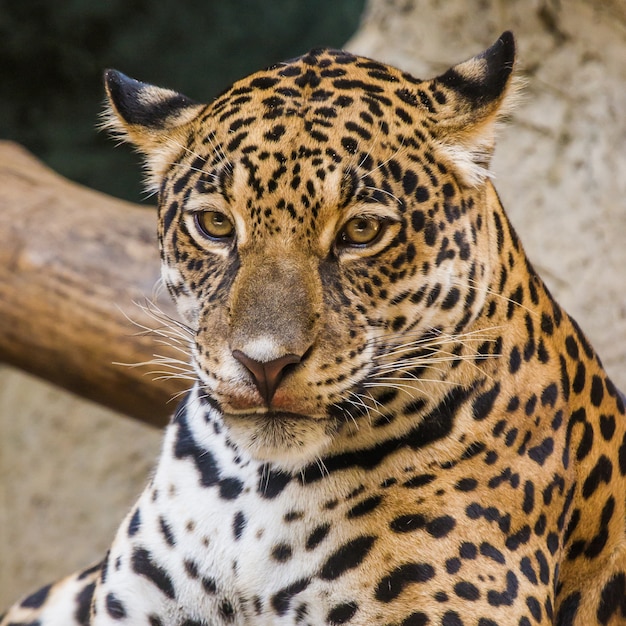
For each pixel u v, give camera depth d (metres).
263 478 7.76
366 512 7.64
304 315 6.91
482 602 7.46
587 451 8.37
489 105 7.43
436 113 7.46
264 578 7.74
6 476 18.44
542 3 16.23
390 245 7.13
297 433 7.21
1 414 18.67
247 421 7.21
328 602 7.65
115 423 18.25
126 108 8.06
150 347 11.88
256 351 6.80
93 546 18.05
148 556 8.07
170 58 27.58
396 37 16.95
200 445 8.05
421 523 7.58
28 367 12.88
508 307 7.84
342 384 7.12
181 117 7.91
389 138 7.16
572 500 8.24
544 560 7.80
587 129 16.22
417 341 7.42
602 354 15.54
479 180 7.45
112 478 18.14
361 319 7.16
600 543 8.66
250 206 7.05
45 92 26.84
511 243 8.05
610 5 16.11
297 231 7.02
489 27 16.47
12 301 12.40
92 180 26.69
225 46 27.83
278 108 7.18
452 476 7.64
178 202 7.52
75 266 12.29
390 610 7.55
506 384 7.77
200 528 7.90
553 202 16.05
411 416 7.61
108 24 26.95
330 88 7.30
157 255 12.35
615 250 15.86
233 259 7.26
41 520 18.23
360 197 7.02
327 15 28.17
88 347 12.16
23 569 18.16
